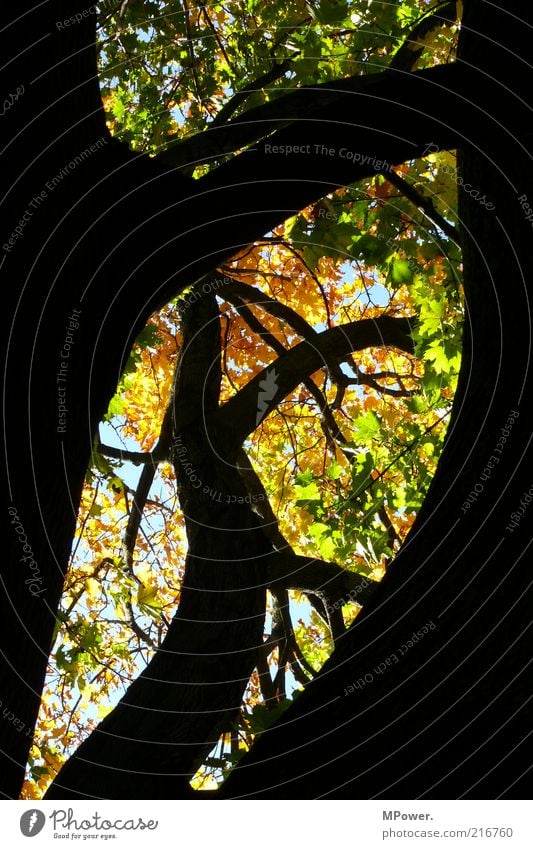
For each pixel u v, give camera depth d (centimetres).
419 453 587
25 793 609
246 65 674
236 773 241
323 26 566
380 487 580
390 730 216
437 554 241
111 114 683
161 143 677
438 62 586
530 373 254
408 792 208
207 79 683
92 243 279
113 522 775
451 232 464
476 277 303
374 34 550
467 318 308
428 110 311
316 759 223
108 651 645
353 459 729
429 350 533
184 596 483
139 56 635
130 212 292
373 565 677
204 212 303
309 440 840
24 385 249
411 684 220
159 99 687
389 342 680
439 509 253
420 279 558
